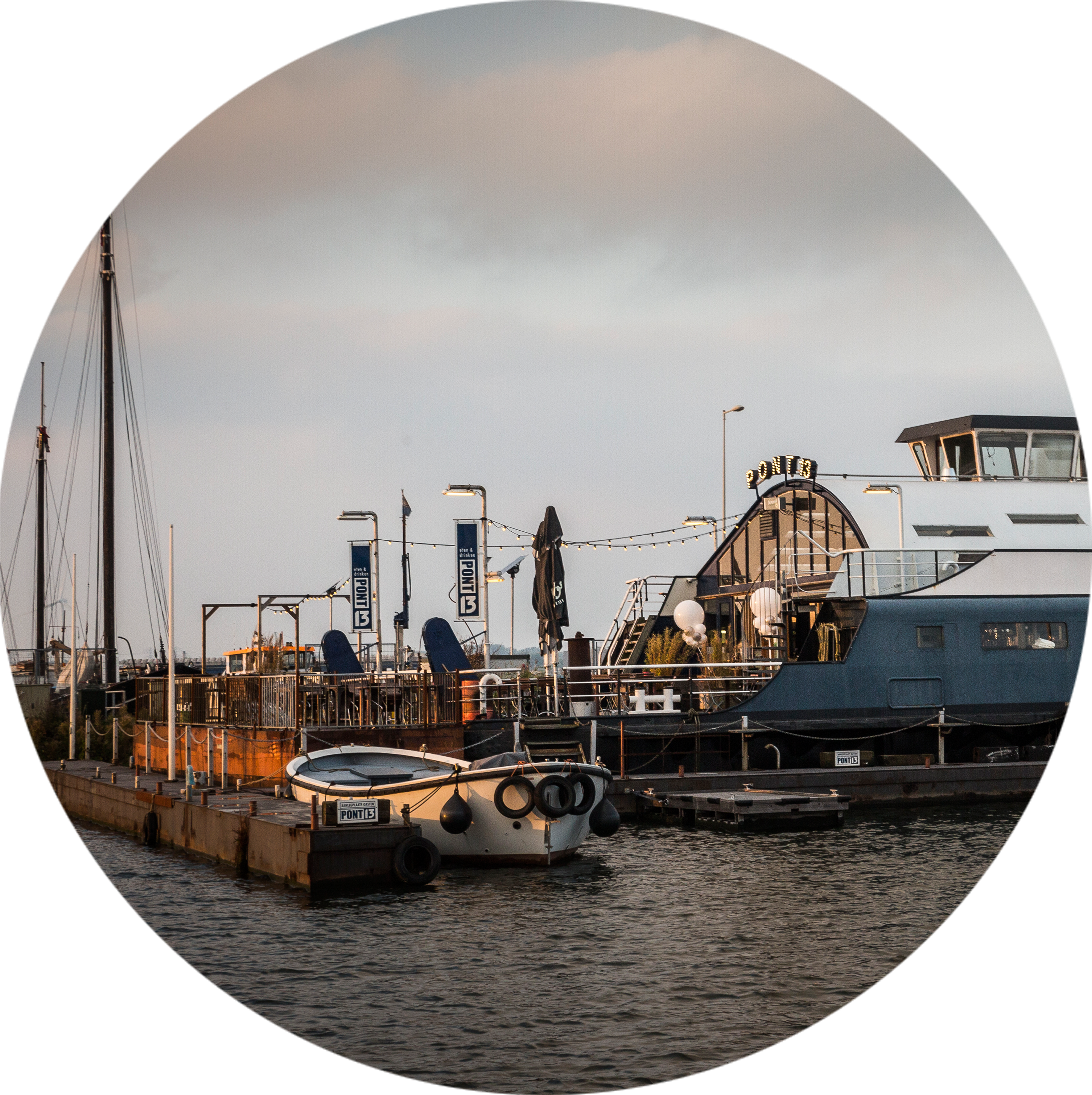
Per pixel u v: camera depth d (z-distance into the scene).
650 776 31.92
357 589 46.50
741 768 33.56
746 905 21.17
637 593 47.28
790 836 28.44
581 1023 15.10
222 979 16.78
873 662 34.47
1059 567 37.97
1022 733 35.59
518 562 43.62
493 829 24.22
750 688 38.34
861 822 30.61
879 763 34.69
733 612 48.31
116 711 46.53
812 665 34.09
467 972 17.16
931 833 28.84
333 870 21.81
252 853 24.00
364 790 24.95
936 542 42.16
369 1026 15.00
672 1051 14.14
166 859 26.73
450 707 30.53
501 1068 13.73
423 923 19.89
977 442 47.94
